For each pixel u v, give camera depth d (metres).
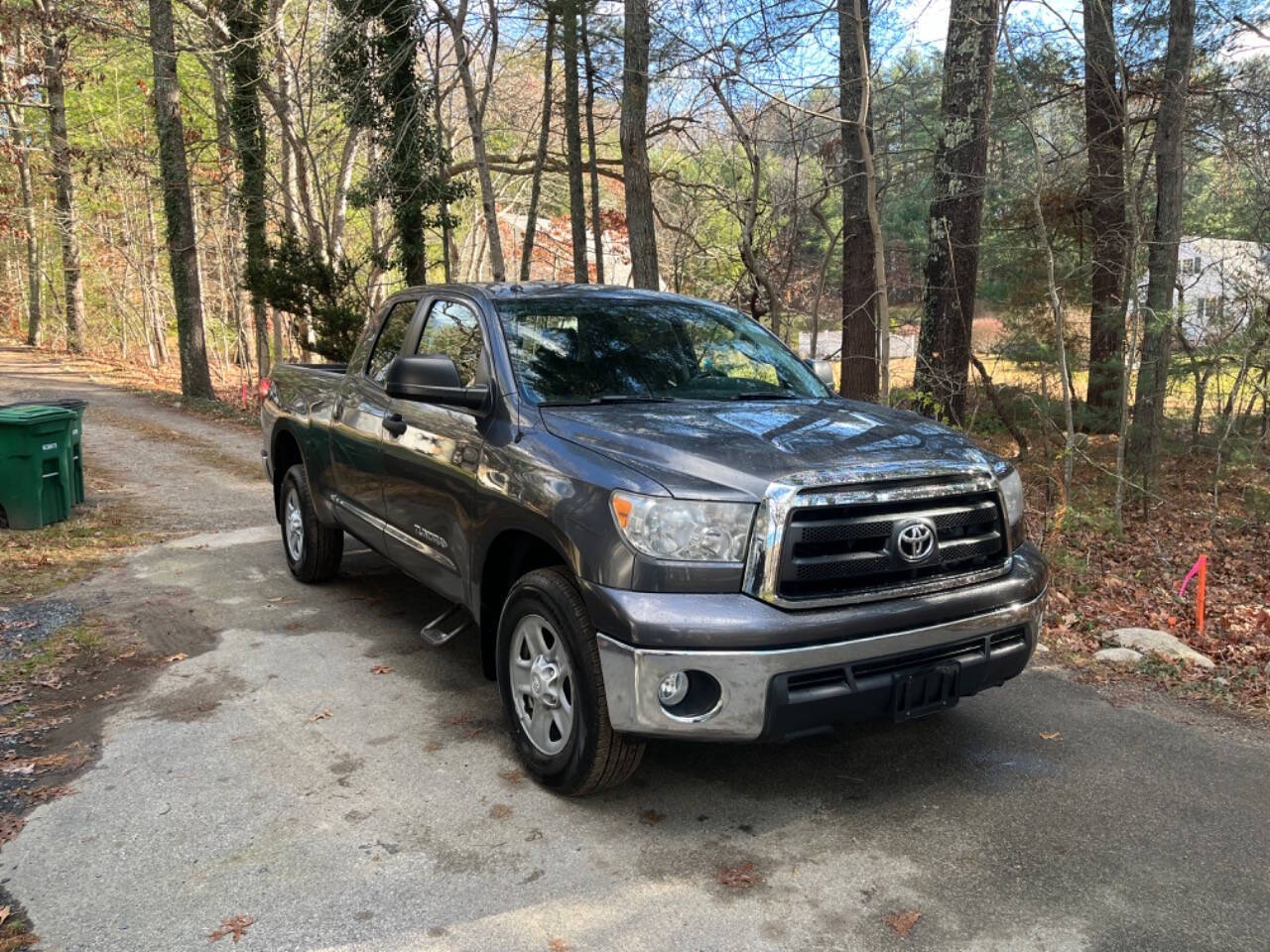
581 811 3.38
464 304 4.56
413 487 4.48
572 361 4.13
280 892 2.87
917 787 3.60
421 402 3.97
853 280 14.48
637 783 3.61
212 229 33.22
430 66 17.41
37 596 6.10
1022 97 9.53
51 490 8.28
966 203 10.09
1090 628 6.01
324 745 3.92
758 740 3.01
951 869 3.03
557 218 32.81
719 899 2.85
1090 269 13.34
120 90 31.03
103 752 3.84
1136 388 11.68
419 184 17.89
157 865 3.01
